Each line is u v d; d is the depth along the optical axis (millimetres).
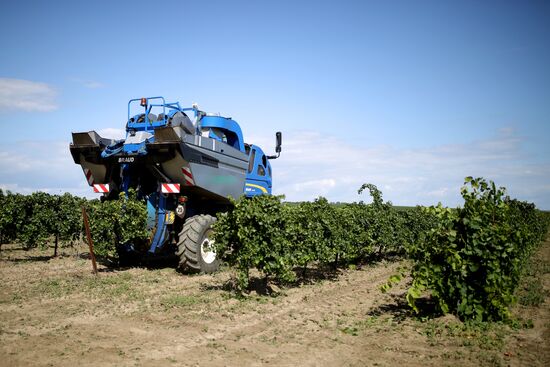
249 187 12844
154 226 10523
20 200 13258
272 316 7031
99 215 10375
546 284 9836
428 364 5023
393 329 6406
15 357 4922
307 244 10219
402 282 10594
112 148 10586
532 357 5227
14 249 15188
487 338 5910
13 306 7250
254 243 8273
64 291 8367
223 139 11812
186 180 9961
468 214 6910
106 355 5043
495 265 6562
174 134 9469
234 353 5258
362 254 13461
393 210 15227
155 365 4793
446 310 6855
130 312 6965
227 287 8930
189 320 6598
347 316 7164
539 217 19656
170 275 10250
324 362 5051
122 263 11641
